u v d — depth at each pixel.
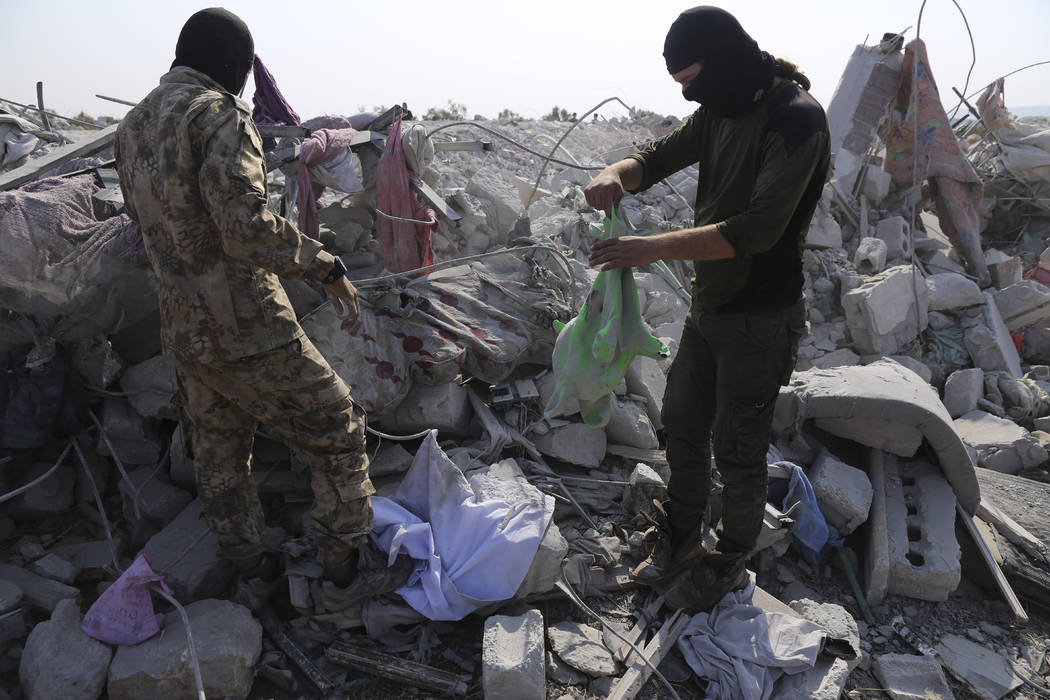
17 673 2.39
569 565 2.88
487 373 3.45
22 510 2.93
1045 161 6.98
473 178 4.86
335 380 2.35
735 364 2.41
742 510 2.60
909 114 6.64
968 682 2.70
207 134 1.96
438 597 2.58
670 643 2.67
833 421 3.66
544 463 3.39
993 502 3.65
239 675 2.36
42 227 2.88
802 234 2.37
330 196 4.78
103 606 2.39
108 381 3.13
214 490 2.43
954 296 5.49
